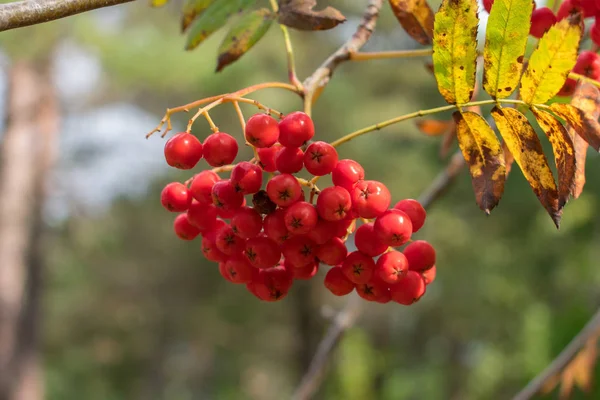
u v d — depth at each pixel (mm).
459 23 1188
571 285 13828
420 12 1593
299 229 1246
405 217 1277
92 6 1181
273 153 1337
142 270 19656
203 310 19672
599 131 1171
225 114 12766
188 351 21594
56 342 19484
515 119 1208
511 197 13297
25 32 8758
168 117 1302
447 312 16391
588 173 12062
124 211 18438
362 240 1313
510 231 14281
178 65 10312
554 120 1200
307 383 2809
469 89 1231
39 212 12625
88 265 19094
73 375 19109
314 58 14078
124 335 20203
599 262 13609
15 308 11930
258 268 1427
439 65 1225
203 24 1745
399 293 1378
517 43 1185
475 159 1220
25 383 11906
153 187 17344
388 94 14930
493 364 13984
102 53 9930
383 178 14672
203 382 22125
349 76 14898
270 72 13344
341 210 1235
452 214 14953
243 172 1266
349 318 2818
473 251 15172
